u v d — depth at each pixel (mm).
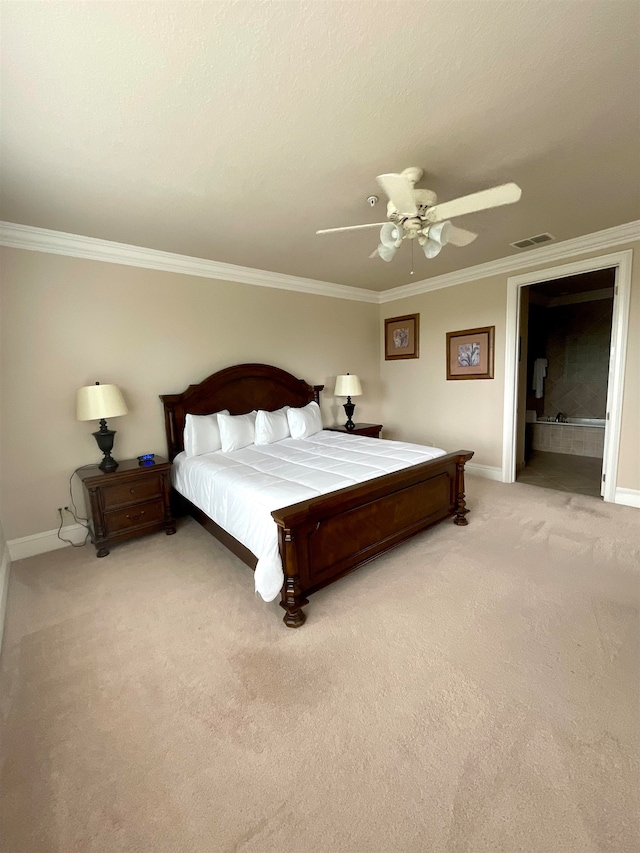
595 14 1236
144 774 1317
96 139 1816
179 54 1343
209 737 1443
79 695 1648
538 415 6355
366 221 2824
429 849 1084
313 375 4867
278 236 3107
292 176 2195
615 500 3592
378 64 1418
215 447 3566
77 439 3160
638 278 3213
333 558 2270
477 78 1498
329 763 1330
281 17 1220
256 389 4207
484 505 3648
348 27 1262
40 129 1729
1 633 1998
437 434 5020
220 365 4004
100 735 1463
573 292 5762
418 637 1924
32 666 1819
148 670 1780
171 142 1857
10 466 2879
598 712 1479
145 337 3486
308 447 3635
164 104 1594
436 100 1619
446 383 4836
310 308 4762
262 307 4301
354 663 1772
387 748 1374
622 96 1614
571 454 5734
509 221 2992
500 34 1306
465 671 1701
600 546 2773
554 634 1909
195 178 2191
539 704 1522
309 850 1094
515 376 4180
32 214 2617
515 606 2135
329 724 1476
